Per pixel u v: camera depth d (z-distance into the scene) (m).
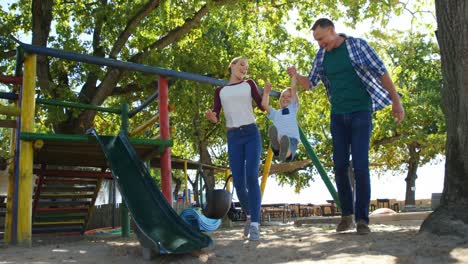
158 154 6.46
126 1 14.74
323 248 3.64
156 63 13.73
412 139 25.64
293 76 5.24
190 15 14.34
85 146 6.07
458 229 3.64
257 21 16.94
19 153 5.38
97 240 6.38
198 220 6.88
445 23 4.26
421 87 27.34
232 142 4.82
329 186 7.09
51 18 13.49
